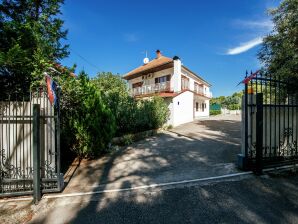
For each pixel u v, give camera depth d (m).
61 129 7.41
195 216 3.53
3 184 4.52
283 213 3.52
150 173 5.84
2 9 7.52
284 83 5.71
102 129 8.09
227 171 5.50
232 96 50.94
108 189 4.82
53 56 8.23
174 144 10.06
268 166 5.47
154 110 15.48
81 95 7.58
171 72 24.55
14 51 4.77
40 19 7.85
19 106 4.71
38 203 4.22
